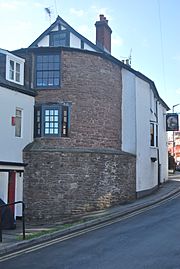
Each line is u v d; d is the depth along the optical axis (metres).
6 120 18.83
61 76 21.31
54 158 20.25
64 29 25.64
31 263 9.81
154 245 11.53
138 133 25.38
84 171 20.69
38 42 26.31
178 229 14.16
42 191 20.00
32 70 21.55
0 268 9.39
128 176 23.48
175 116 36.69
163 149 35.50
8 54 19.56
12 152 19.19
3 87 18.66
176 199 23.91
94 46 24.67
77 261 9.84
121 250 10.99
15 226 15.77
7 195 18.70
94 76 22.06
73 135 21.06
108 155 21.84
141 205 21.30
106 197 21.38
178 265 9.16
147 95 27.75
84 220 16.98
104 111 22.41
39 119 21.08
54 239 13.21
